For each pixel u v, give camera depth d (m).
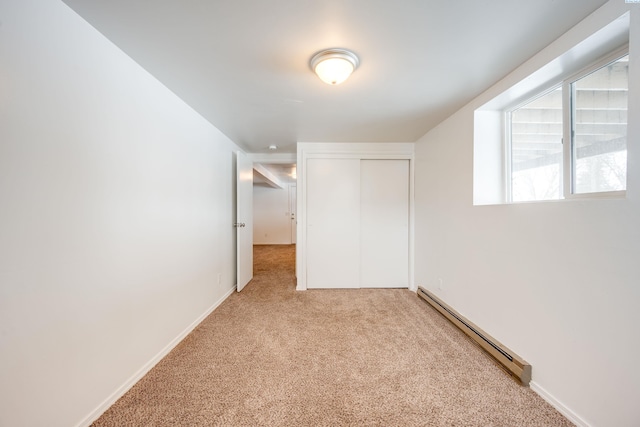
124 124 1.44
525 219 1.52
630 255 0.99
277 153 4.03
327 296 3.10
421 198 3.14
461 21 1.20
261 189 8.04
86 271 1.20
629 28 1.00
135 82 1.52
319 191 3.41
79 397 1.16
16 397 0.93
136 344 1.53
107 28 1.24
